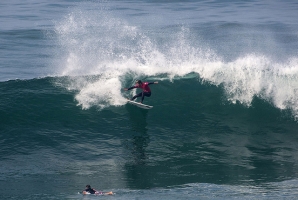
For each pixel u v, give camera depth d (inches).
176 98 3189.0
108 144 2645.2
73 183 2153.1
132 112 2992.1
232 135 2819.9
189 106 3112.7
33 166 2365.9
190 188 2057.1
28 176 2236.7
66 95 3100.4
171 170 2331.4
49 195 1971.0
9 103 2955.2
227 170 2343.8
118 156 2501.2
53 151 2546.8
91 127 2819.9
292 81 3176.7
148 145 2647.6
